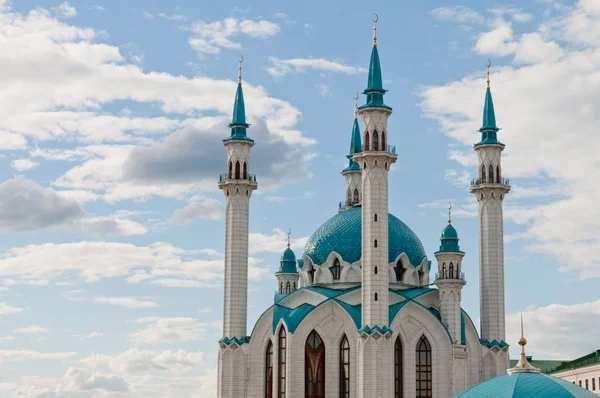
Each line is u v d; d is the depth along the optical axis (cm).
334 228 17050
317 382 15425
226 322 16538
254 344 16262
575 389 10119
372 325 14812
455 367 15600
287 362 15412
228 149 17188
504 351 16588
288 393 15300
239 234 16812
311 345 15575
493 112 17612
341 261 16525
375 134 15550
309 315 15550
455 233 16350
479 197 17225
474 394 10338
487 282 16838
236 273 16675
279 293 18825
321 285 16600
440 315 16012
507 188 17150
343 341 15512
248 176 17075
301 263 17188
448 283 15900
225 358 16325
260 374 16112
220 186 17062
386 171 15438
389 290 16162
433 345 15650
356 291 15862
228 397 16175
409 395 15375
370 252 15088
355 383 15138
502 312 16775
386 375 14688
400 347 15562
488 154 17275
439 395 15488
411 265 16725
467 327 16425
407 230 17225
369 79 15838
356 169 18912
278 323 15812
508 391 10062
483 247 17012
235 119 17250
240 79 17600
